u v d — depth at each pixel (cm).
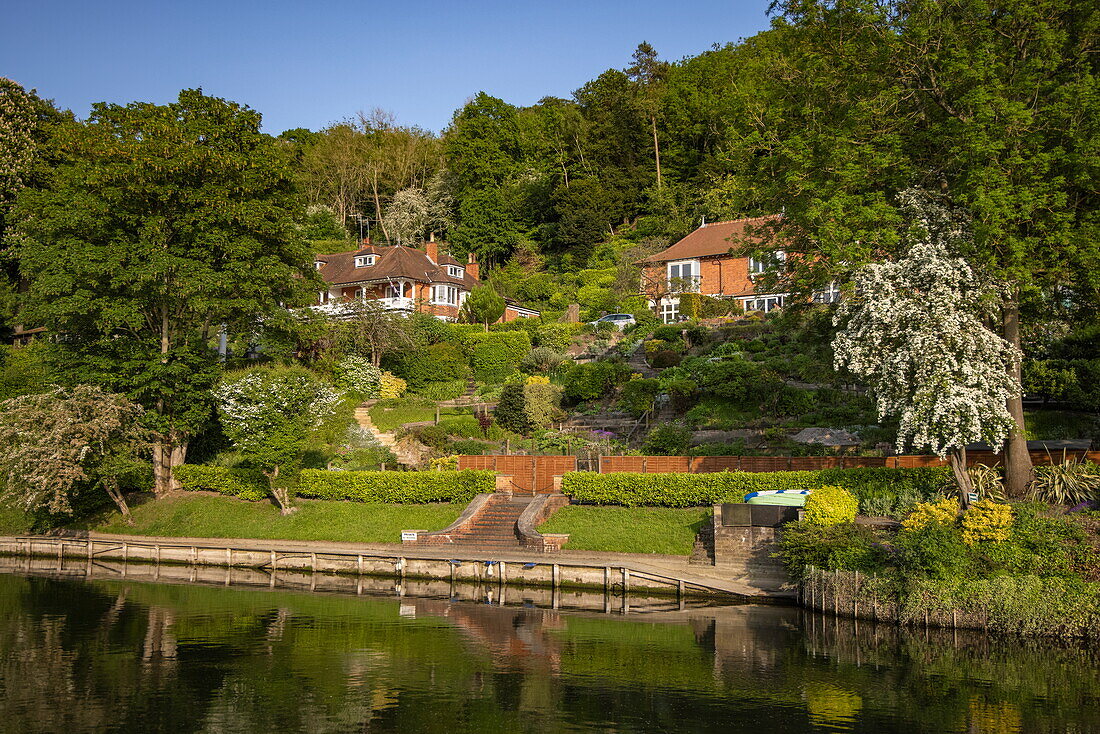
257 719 1468
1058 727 1367
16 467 3300
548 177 8775
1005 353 2230
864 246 2305
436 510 3350
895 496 2592
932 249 2164
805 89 2641
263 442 3388
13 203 5188
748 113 2764
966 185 2128
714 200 7469
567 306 6981
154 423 3747
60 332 3738
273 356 4703
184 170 3431
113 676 1739
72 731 1409
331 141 10350
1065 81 2244
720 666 1769
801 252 2700
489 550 2995
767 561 2550
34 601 2572
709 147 8575
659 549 2812
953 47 2289
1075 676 1653
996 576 1969
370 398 4756
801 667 1752
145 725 1438
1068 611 1855
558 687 1645
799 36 2655
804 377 3747
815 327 2866
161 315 3884
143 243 3416
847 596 2169
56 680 1709
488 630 2141
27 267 3562
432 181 10038
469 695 1596
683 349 4928
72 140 3531
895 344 2191
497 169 9275
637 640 2022
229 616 2336
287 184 3928
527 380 4756
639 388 4162
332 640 2042
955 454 2181
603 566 2625
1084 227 2070
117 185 3362
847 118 2489
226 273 3519
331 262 7562
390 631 2139
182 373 3697
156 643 2020
